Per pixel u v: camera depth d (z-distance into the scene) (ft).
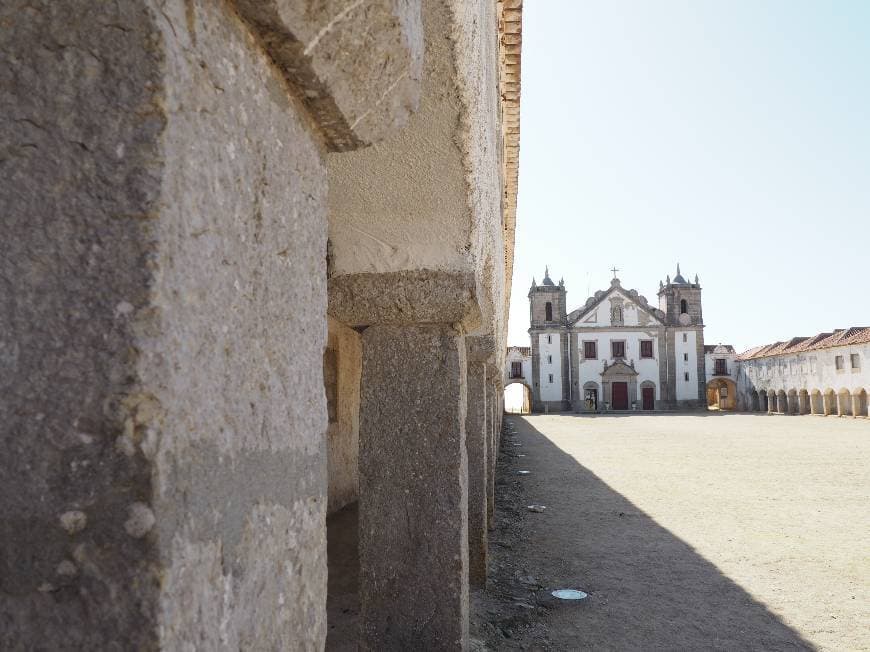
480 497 17.04
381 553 10.11
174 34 2.36
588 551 21.49
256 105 2.92
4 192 2.28
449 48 7.34
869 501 30.68
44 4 2.33
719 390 167.53
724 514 27.68
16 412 2.20
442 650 9.85
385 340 10.34
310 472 3.43
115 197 2.24
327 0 2.99
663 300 152.05
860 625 15.06
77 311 2.21
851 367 109.70
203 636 2.38
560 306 149.28
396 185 8.91
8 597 2.16
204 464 2.44
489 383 25.08
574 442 64.85
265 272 2.98
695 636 14.38
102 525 2.14
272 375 3.02
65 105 2.29
